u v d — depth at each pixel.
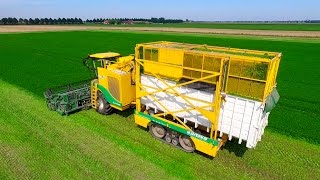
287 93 16.62
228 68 7.76
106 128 11.07
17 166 8.22
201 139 8.61
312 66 25.30
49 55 31.38
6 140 9.75
